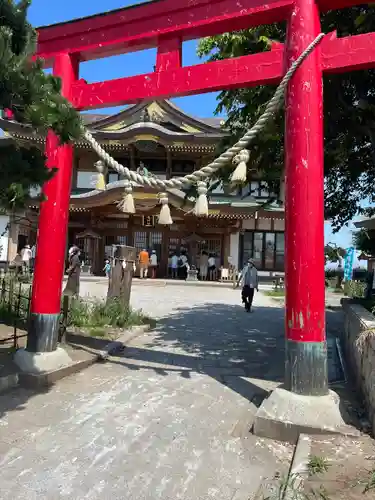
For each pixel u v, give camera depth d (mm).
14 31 3609
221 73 4859
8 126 3861
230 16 4797
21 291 9664
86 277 22766
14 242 23891
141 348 7570
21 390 5027
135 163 25688
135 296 16375
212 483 3150
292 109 4398
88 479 3160
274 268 24891
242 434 4047
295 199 4324
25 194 3561
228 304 14961
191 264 24672
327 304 15828
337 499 2727
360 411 4453
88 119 28375
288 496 2762
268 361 6898
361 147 7789
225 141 7070
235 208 22641
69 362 5793
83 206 23312
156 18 5176
